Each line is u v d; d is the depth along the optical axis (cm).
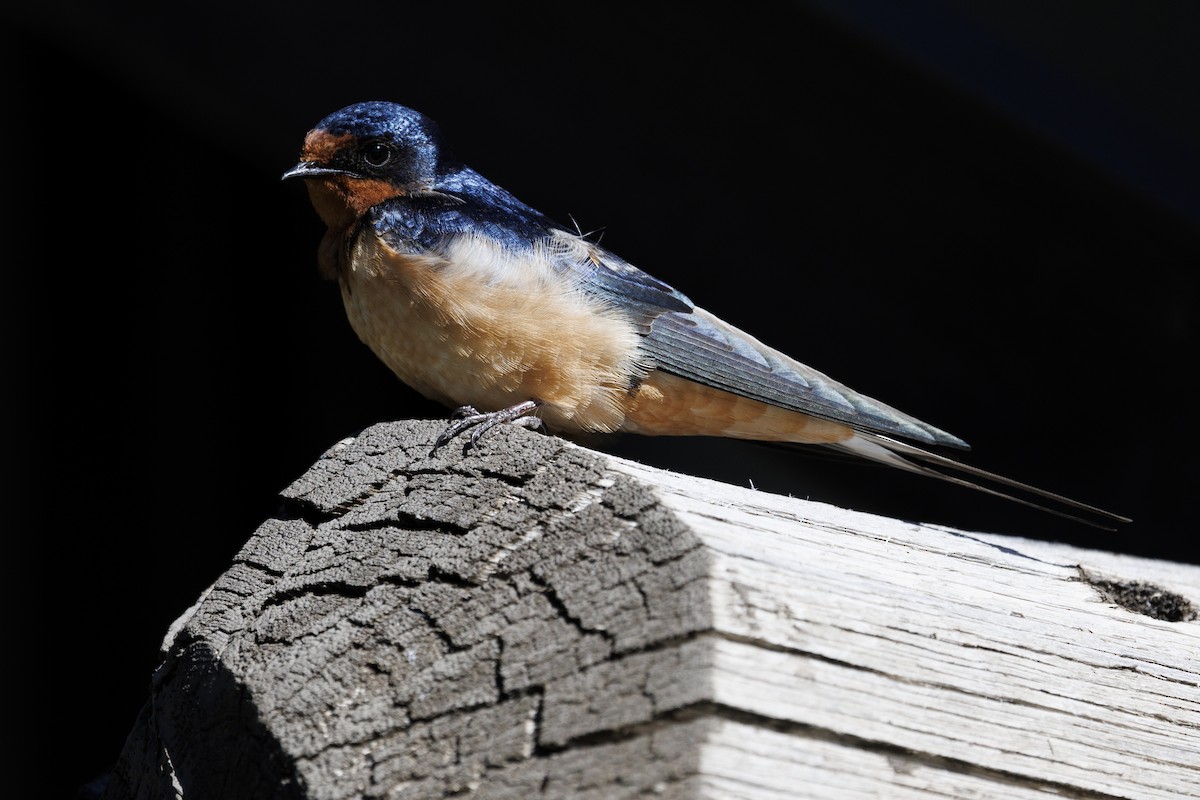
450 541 451
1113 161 927
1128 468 1038
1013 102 911
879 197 1005
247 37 974
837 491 1091
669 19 968
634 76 992
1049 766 418
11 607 1194
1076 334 1036
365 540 480
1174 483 1023
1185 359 1009
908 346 1034
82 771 1205
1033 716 427
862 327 1028
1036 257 1012
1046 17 941
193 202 1269
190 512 1256
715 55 971
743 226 1012
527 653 400
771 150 999
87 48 1024
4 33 1173
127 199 1250
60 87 1213
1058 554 647
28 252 1206
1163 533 1023
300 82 976
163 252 1262
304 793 413
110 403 1242
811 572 409
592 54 991
